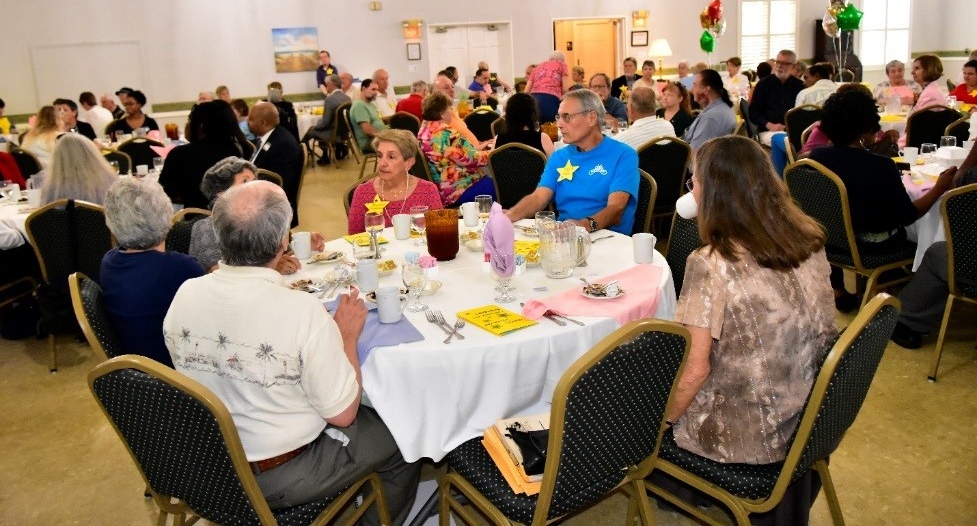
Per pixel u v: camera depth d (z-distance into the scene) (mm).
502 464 1573
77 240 3096
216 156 3758
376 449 1686
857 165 2834
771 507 1531
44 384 3143
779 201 1477
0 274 3453
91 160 3312
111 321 1902
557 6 11664
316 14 10656
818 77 6633
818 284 1515
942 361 2881
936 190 2822
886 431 2428
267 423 1500
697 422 1602
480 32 11531
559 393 1280
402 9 10992
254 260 1471
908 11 12266
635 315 1835
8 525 2207
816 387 1386
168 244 2623
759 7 12125
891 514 2027
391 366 1653
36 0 9508
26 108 9766
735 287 1444
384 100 9195
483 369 1659
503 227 1929
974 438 2359
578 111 2820
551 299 1896
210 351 1475
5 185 4129
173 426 1381
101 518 2225
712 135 4879
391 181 2910
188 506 1602
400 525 1984
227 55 10406
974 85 6406
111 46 9898
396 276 2162
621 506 2158
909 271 3486
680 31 12188
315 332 1466
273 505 1562
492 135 6711
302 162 4582
